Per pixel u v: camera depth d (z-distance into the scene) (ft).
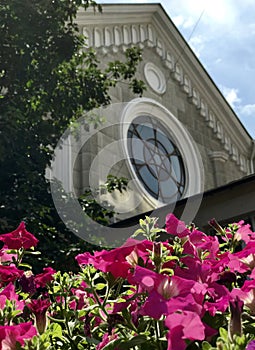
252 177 19.76
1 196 22.21
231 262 5.35
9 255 6.93
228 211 20.45
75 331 5.67
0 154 22.08
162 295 4.16
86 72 29.86
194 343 4.35
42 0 26.99
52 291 6.08
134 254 4.97
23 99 25.66
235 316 3.83
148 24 43.86
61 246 21.11
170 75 45.37
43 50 27.07
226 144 49.01
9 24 25.68
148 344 4.36
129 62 33.60
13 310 4.82
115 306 4.82
